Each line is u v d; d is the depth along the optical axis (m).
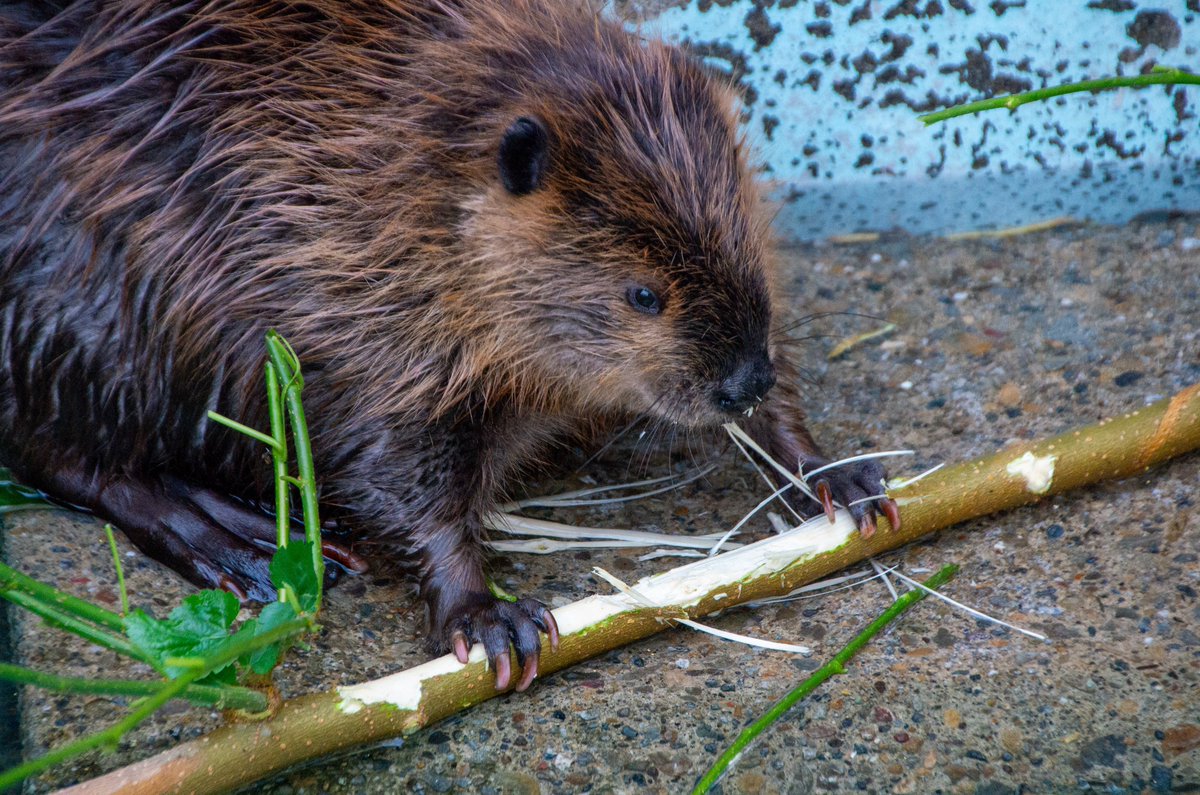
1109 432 2.88
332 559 2.98
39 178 2.82
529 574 2.95
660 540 3.02
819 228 4.26
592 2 3.32
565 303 2.74
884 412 3.41
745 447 3.32
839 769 2.31
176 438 2.96
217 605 2.08
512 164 2.65
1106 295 3.77
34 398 2.91
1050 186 4.24
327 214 2.76
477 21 2.83
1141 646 2.53
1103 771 2.26
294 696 2.51
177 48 2.79
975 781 2.26
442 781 2.33
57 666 2.52
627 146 2.65
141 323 2.84
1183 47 4.04
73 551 2.88
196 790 2.16
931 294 3.88
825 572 2.79
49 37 2.87
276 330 2.80
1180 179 4.19
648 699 2.51
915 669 2.53
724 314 2.67
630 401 2.88
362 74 2.78
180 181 2.77
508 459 3.11
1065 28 4.07
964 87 4.18
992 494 2.85
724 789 2.28
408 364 2.80
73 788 2.08
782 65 4.19
